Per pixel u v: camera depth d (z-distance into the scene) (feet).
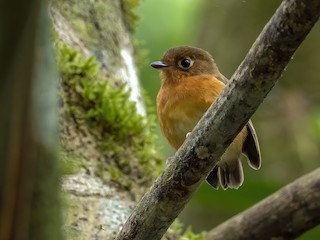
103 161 24.50
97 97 25.17
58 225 11.12
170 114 31.09
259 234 26.53
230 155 30.07
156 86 47.75
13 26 10.20
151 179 25.57
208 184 31.30
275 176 41.34
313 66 43.39
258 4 46.93
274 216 26.32
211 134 17.15
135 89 28.22
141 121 25.76
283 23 15.29
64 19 27.14
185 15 51.42
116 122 25.27
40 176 10.80
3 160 10.43
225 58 46.34
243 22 46.91
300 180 26.27
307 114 42.34
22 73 10.44
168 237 25.67
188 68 32.22
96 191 23.50
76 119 24.59
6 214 10.43
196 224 41.32
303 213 25.95
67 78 24.93
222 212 41.11
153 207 18.16
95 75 25.89
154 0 51.72
